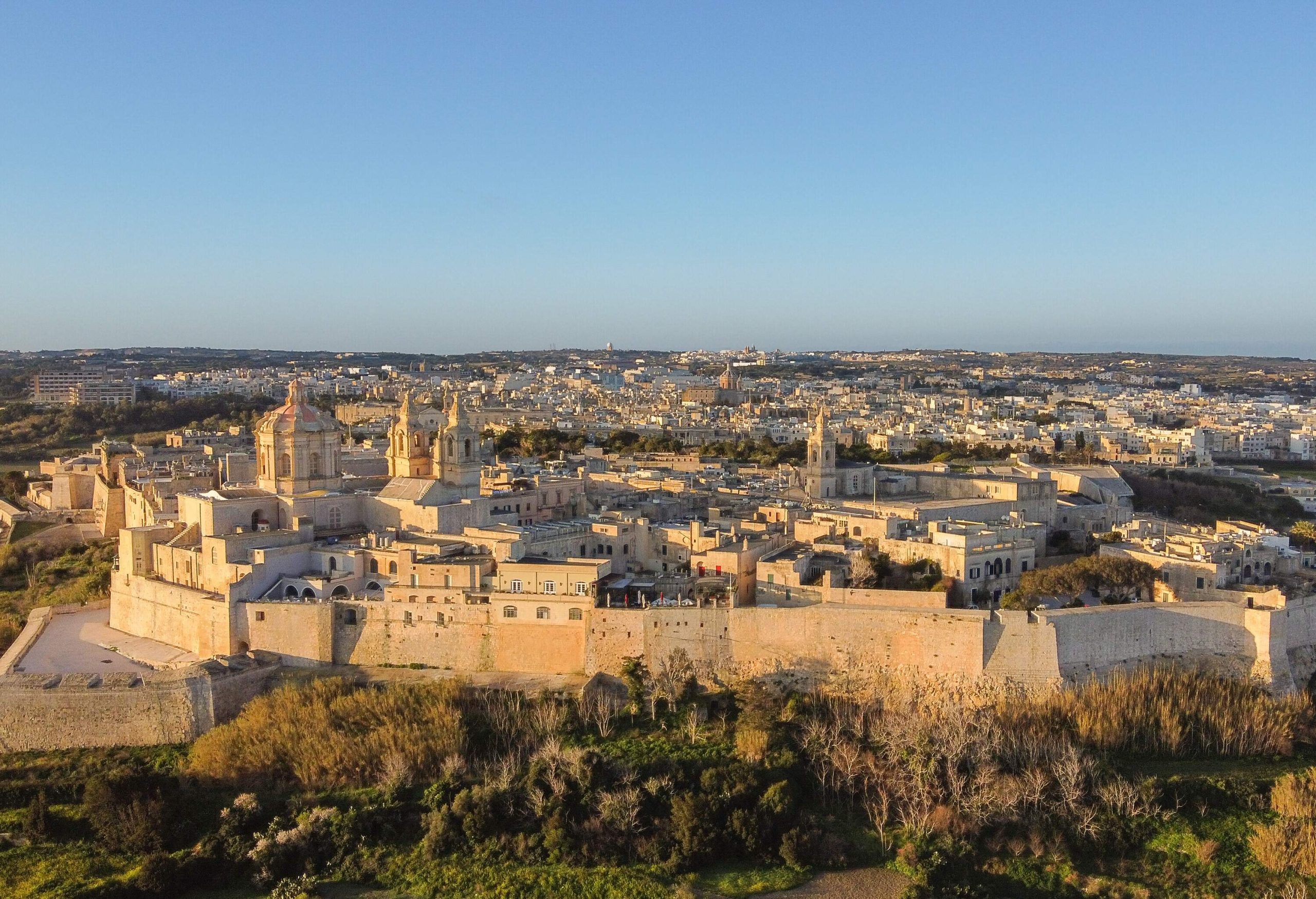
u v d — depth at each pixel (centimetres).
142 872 15675
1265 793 17200
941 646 19462
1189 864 16175
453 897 15538
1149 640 19912
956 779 17225
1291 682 19762
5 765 19162
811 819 16850
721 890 15638
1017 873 16138
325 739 18462
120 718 19800
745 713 19200
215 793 17838
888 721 18575
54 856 16325
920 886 15538
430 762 18000
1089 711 18475
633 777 17288
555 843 16288
